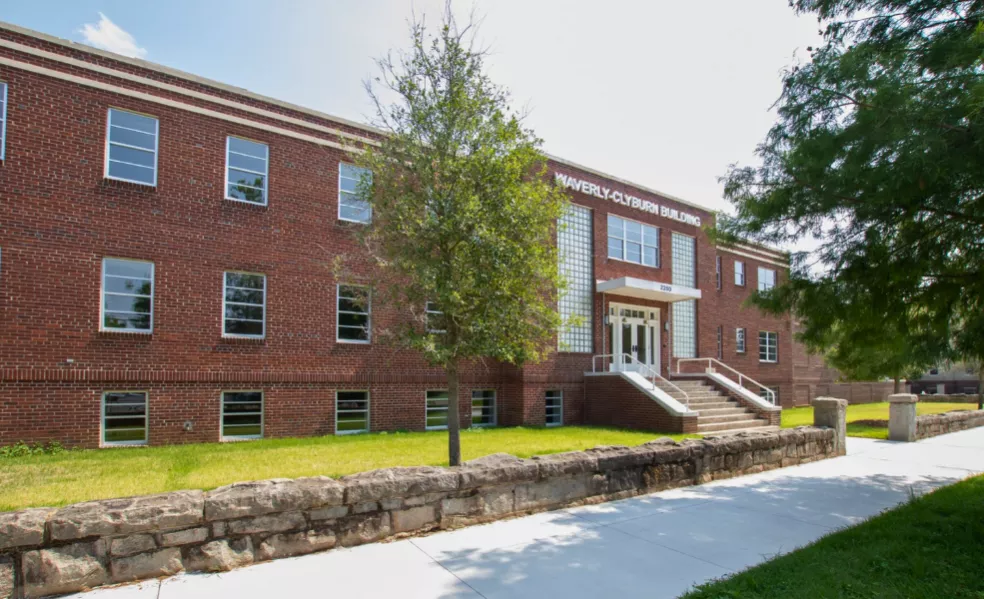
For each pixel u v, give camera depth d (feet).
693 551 18.94
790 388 95.76
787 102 24.94
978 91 17.48
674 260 77.41
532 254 26.07
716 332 82.02
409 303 26.66
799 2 24.02
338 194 49.85
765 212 26.27
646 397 54.90
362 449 36.45
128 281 40.96
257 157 46.85
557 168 64.08
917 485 29.60
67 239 38.60
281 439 43.73
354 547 18.80
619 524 21.90
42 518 14.73
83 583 14.98
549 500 23.72
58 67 39.14
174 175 42.91
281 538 17.70
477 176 25.85
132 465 30.01
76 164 39.29
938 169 18.43
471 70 26.37
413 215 25.25
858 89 22.26
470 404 56.03
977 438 49.60
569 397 61.21
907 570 16.42
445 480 20.83
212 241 43.96
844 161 22.34
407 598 15.07
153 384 40.88
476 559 17.95
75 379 38.17
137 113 42.04
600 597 15.24
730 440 31.99
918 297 23.95
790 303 27.66
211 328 43.42
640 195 72.54
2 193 36.73
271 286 46.21
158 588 15.33
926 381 145.89
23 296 36.94
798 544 19.74
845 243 25.38
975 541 19.04
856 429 55.57
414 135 26.22
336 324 48.88
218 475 26.71
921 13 21.75
